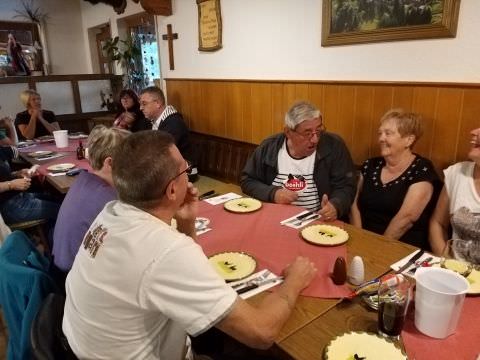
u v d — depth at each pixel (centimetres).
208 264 84
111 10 515
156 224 86
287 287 102
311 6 247
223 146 342
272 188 190
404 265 120
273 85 285
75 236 141
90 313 84
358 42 223
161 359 90
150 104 321
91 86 520
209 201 184
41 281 106
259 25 288
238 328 82
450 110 191
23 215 260
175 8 376
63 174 246
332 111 247
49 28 586
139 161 86
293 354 84
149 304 81
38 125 402
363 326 94
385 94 216
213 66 346
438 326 87
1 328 200
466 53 182
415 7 194
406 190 182
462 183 156
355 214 198
